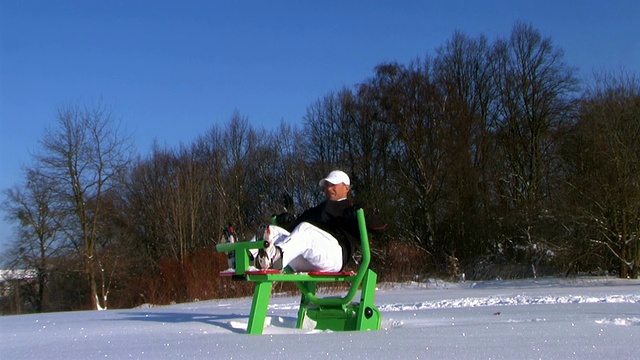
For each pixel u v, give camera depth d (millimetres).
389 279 20656
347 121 32031
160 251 29297
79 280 28172
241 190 32969
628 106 21500
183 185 29141
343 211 4512
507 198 29578
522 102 31875
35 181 26797
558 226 22797
